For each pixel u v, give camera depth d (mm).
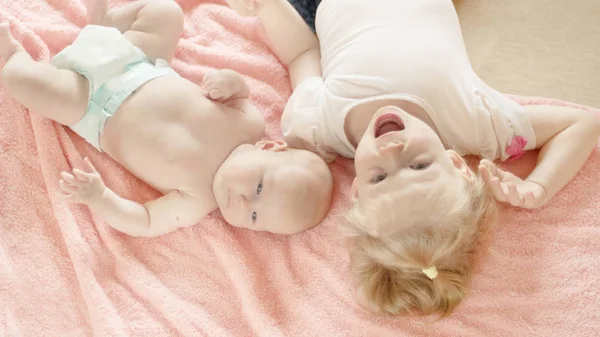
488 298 1193
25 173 1311
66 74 1233
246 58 1421
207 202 1271
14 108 1317
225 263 1287
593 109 1306
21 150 1314
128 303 1270
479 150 1210
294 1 1417
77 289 1276
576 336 1163
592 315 1170
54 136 1310
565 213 1242
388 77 1160
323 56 1311
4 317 1229
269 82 1418
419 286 1033
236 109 1291
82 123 1263
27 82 1201
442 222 989
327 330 1220
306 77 1342
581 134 1204
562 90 1464
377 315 1168
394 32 1195
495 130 1185
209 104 1272
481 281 1202
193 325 1247
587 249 1214
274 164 1205
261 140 1313
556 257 1215
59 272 1273
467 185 1061
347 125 1204
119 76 1250
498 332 1180
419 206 990
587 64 1476
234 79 1256
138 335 1246
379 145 1040
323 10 1309
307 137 1249
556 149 1209
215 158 1250
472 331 1180
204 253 1306
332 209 1272
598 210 1240
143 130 1232
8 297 1241
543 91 1469
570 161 1200
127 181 1312
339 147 1261
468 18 1548
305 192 1189
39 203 1307
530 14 1533
